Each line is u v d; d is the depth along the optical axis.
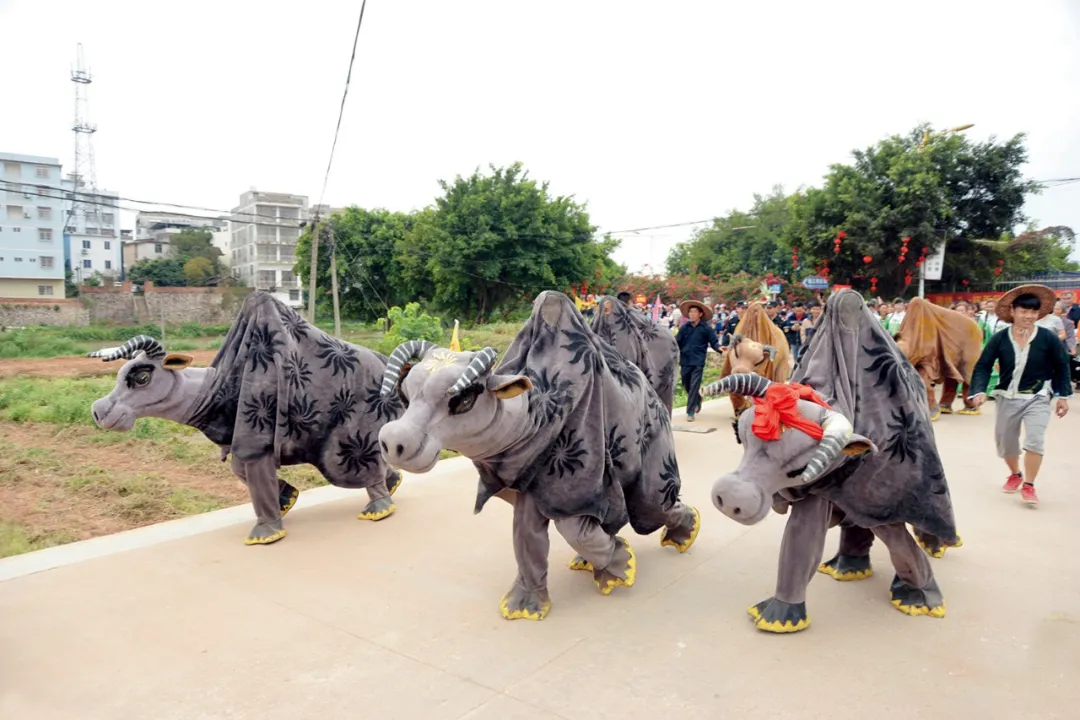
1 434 9.77
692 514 4.67
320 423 5.06
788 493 3.45
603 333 6.23
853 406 3.43
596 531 3.70
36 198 41.53
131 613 3.79
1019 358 5.52
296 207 47.19
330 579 4.23
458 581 4.20
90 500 6.67
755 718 2.79
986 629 3.51
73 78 56.41
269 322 4.94
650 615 3.73
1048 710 2.81
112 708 2.94
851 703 2.88
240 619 3.72
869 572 4.16
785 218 41.59
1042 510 5.41
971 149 21.88
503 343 21.23
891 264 21.03
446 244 27.14
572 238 27.88
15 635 3.55
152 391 4.62
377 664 3.26
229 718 2.86
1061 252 31.22
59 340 26.78
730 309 26.84
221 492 7.06
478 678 3.12
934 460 3.47
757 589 4.06
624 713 2.84
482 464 3.55
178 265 48.41
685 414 9.90
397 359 3.24
